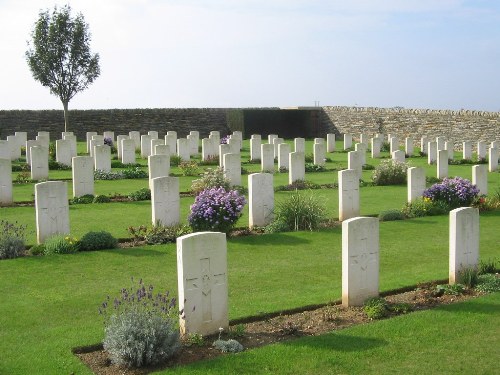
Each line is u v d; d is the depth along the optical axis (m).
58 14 46.34
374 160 37.22
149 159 23.34
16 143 34.50
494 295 11.06
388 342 9.02
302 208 17.27
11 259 13.65
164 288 11.70
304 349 8.74
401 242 15.73
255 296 11.24
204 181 22.88
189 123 53.91
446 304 10.63
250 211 17.38
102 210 19.83
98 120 50.47
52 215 15.18
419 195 20.69
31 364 8.34
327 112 56.47
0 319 10.09
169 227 16.23
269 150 30.27
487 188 24.27
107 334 8.53
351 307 10.52
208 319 9.28
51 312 10.42
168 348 8.39
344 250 10.47
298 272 12.92
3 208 19.92
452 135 45.91
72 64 46.69
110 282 12.10
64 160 30.86
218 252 9.28
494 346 8.90
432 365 8.30
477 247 11.96
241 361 8.36
